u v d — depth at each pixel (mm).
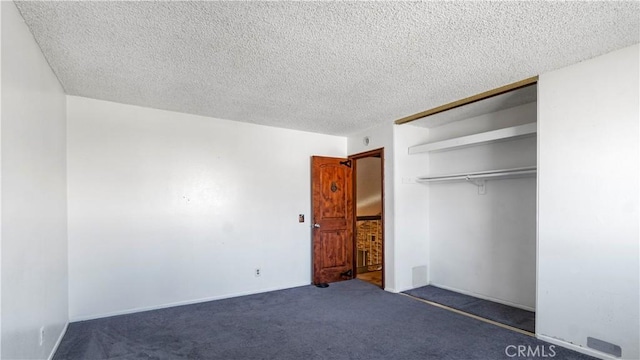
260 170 4535
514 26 2070
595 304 2504
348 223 5199
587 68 2576
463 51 2416
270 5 1831
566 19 1989
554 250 2740
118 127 3574
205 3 1810
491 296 4035
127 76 2865
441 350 2688
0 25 1658
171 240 3824
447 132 4637
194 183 4012
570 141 2664
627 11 1900
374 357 2580
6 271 1714
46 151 2494
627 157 2371
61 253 2949
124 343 2809
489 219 4098
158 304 3713
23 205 1966
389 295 4273
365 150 5008
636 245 2322
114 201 3516
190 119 4023
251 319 3398
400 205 4508
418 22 2018
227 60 2551
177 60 2553
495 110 3982
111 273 3465
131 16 1940
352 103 3666
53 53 2414
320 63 2611
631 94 2361
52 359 2520
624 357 2352
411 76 2889
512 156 3861
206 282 4035
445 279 4605
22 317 1931
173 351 2672
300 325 3236
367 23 2025
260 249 4473
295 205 4836
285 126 4684
